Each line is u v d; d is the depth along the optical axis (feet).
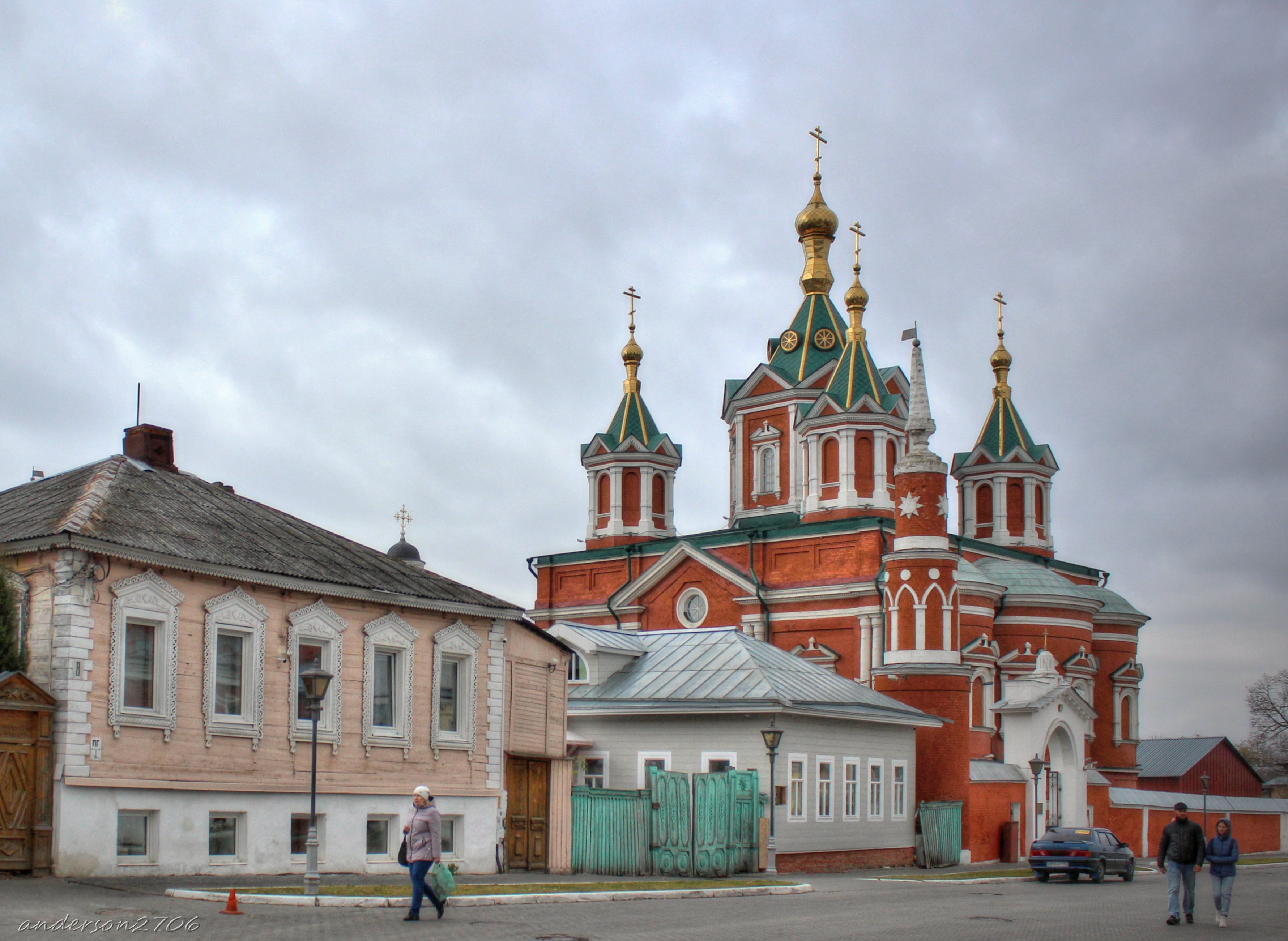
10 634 76.23
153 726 80.48
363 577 94.22
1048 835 130.31
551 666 111.86
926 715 147.54
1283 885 130.21
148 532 82.99
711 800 113.19
